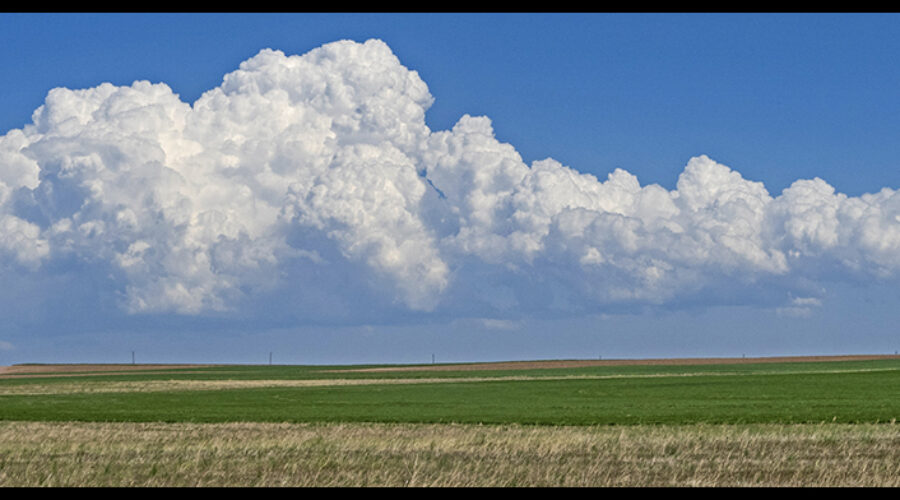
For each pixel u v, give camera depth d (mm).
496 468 27641
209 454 30828
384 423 47969
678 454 30750
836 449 31922
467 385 86000
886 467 27844
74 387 93250
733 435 37438
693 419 48469
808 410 53312
